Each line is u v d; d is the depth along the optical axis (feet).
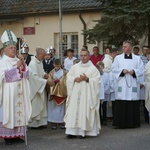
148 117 35.12
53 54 43.83
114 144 26.23
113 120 32.24
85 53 28.55
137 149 24.90
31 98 30.78
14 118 26.04
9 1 66.08
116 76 32.01
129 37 45.01
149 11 40.34
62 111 31.86
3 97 25.84
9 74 25.84
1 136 25.95
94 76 28.40
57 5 60.54
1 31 66.23
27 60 38.68
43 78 32.22
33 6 62.85
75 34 60.03
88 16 57.77
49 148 25.27
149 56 36.06
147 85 34.47
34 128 32.22
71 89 28.30
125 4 42.52
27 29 63.67
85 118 27.81
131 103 31.91
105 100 33.47
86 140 27.48
